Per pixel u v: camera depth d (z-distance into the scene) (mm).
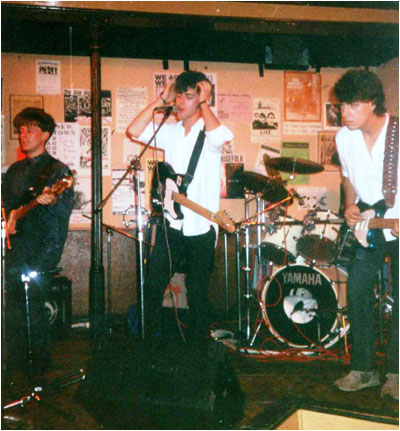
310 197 4395
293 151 4395
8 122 4043
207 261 2459
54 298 3500
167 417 1759
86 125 4172
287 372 2803
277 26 3586
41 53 4070
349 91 2271
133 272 4184
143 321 2406
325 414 2055
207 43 3920
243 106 4344
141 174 4199
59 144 4125
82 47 3957
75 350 3285
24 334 2693
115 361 1936
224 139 2414
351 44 3992
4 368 2604
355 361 2480
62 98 4133
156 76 4246
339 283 3244
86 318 4090
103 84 4184
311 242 3229
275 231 3391
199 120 2541
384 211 2359
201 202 2486
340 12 3607
